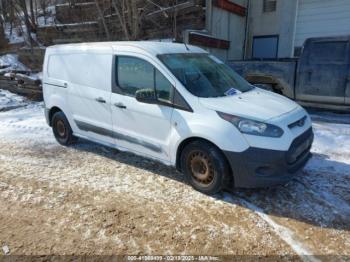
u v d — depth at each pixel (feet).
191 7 37.40
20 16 44.06
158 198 12.78
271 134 11.53
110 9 39.52
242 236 10.42
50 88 19.12
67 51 17.81
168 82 13.32
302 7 38.93
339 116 25.25
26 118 26.12
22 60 40.81
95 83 16.30
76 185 13.94
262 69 26.78
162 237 10.34
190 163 13.21
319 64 23.88
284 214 11.68
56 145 19.52
